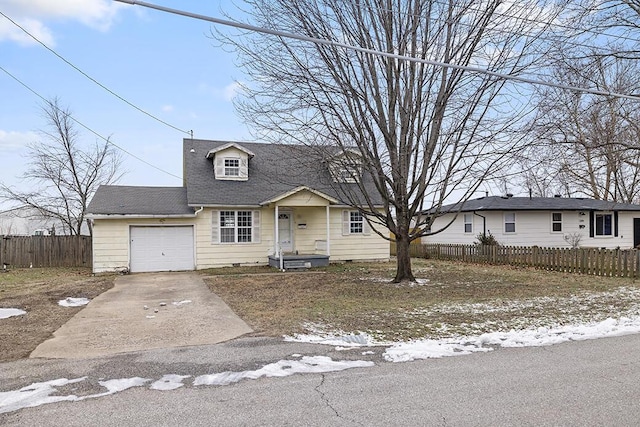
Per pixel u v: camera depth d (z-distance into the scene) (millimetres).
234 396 4504
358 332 7230
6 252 19266
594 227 25281
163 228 18219
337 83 11383
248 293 11641
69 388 4762
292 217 19844
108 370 5359
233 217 19031
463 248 21047
